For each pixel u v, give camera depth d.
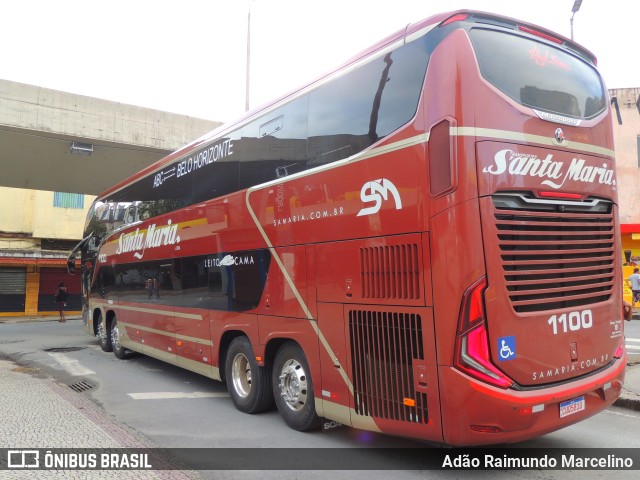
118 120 15.63
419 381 3.94
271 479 4.26
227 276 6.63
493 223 3.75
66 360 11.14
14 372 9.63
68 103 14.75
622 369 4.56
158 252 8.91
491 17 4.23
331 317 4.81
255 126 6.29
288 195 5.50
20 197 25.66
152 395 7.58
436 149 3.87
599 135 4.61
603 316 4.47
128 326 10.45
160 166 9.15
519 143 3.96
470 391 3.61
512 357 3.76
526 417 3.72
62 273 27.62
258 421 6.00
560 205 4.17
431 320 3.84
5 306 25.88
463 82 3.82
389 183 4.25
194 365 7.53
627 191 20.44
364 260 4.46
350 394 4.59
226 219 6.71
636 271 19.12
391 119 4.33
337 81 5.02
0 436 5.34
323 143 5.08
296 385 5.48
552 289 4.07
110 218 11.95
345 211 4.70
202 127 17.50
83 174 18.73
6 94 13.72
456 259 3.69
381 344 4.27
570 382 4.08
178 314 8.03
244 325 6.22
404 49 4.34
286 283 5.46
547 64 4.45
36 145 15.57
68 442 5.15
